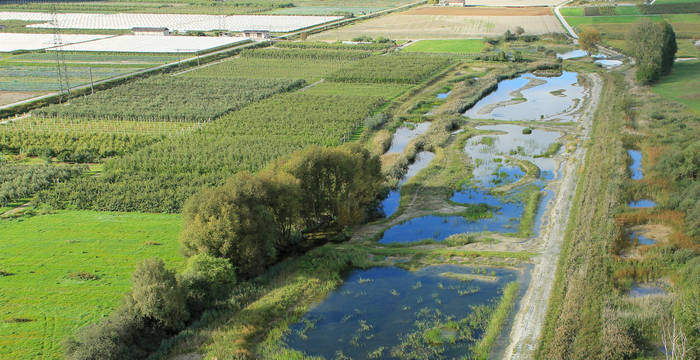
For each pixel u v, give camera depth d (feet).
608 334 176.65
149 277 185.26
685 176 302.66
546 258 233.55
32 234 257.96
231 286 211.41
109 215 283.38
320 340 185.98
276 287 215.10
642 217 264.72
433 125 443.73
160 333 183.73
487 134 425.69
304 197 259.60
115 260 232.73
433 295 211.61
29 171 336.49
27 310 196.13
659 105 465.88
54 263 229.66
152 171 342.23
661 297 197.06
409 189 317.63
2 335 181.78
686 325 177.88
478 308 200.64
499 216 281.13
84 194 303.89
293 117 451.12
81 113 464.65
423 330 190.08
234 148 369.09
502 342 180.75
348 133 409.69
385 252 245.24
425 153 393.09
